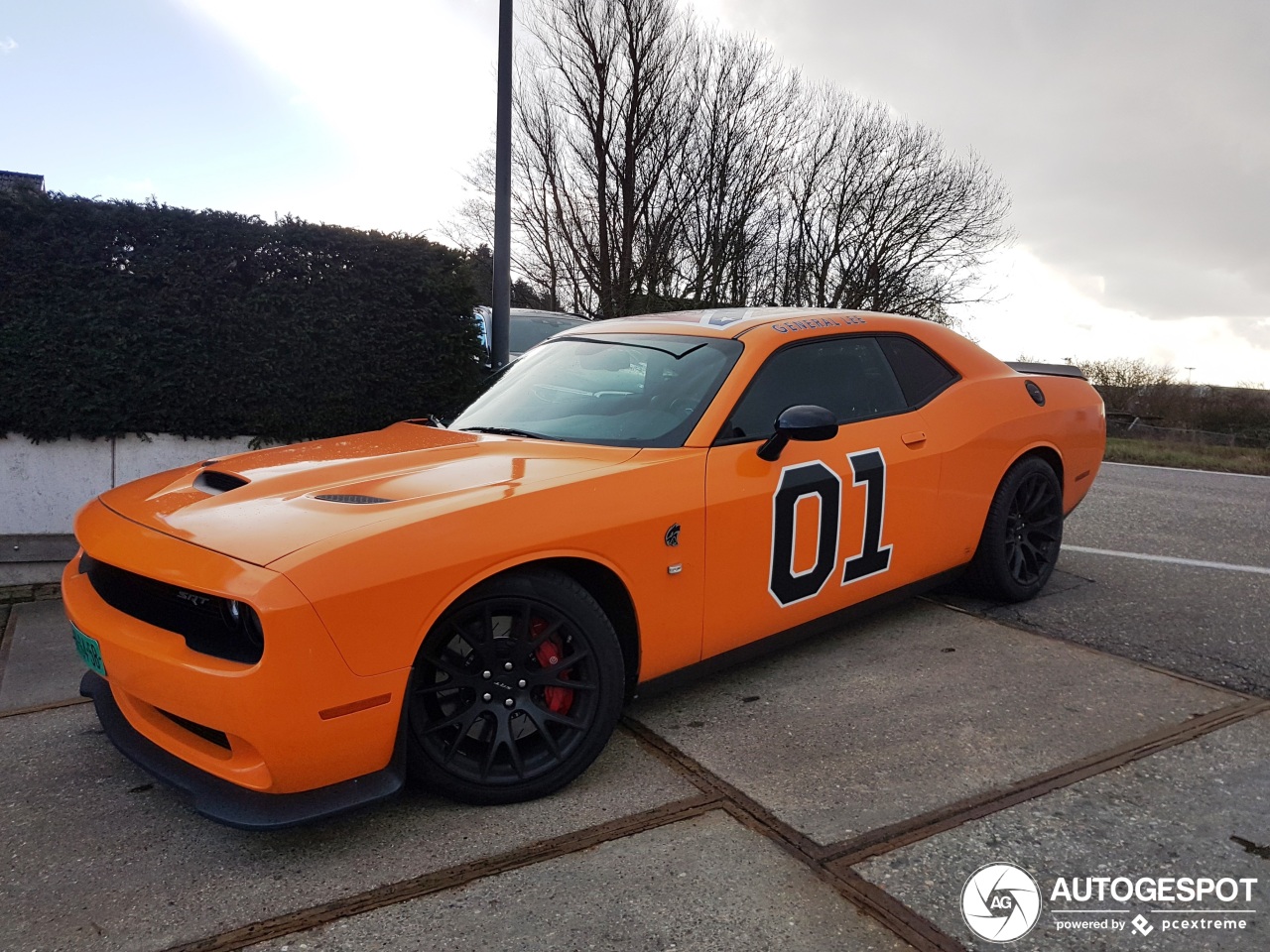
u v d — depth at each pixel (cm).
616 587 278
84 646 256
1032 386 436
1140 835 238
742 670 358
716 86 2289
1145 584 474
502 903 212
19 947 199
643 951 194
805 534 324
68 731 319
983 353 429
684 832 242
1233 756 281
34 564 515
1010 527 422
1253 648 376
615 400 332
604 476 276
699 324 364
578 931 201
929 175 2595
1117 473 1051
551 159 2289
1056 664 359
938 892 215
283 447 338
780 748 290
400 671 229
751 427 317
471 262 712
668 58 2216
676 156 2289
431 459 293
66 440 530
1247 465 1178
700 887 217
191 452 561
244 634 220
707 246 2359
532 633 260
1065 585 471
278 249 566
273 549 222
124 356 530
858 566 347
